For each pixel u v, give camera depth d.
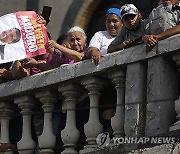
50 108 15.96
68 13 24.39
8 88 16.47
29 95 16.25
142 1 23.27
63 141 15.52
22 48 16.33
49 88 15.92
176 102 14.23
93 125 15.17
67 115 15.62
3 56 16.28
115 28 16.50
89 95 15.41
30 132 16.17
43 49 16.38
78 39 16.56
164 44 14.43
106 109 15.52
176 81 14.64
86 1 24.30
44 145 15.80
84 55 16.06
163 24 14.79
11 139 16.67
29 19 16.48
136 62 14.84
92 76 15.36
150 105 14.40
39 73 16.11
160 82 14.41
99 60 15.25
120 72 15.02
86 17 24.27
